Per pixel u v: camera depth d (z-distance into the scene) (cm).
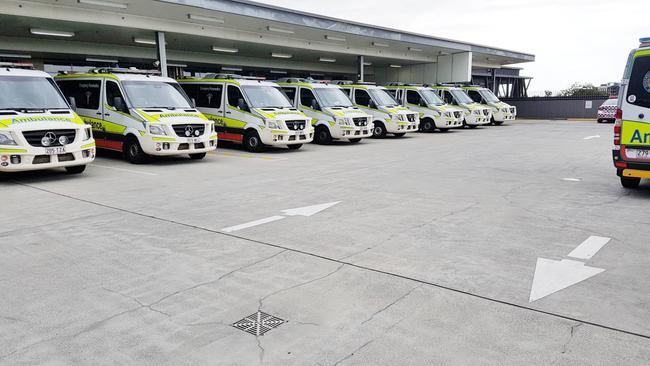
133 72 1357
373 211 705
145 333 350
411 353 320
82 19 1627
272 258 505
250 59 2780
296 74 3122
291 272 466
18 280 450
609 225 619
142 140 1198
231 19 1888
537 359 311
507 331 348
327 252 523
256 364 310
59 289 429
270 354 321
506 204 743
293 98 1839
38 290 427
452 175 1025
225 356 320
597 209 705
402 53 2947
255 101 1520
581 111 3341
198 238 576
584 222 635
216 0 1705
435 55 3117
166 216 682
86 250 534
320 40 2467
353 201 773
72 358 318
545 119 3391
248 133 1523
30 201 789
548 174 1029
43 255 518
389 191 853
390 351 323
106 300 406
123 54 2227
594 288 423
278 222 646
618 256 503
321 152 1505
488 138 1933
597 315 372
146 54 2308
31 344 336
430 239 567
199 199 797
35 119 962
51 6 1549
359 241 561
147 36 2008
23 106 1001
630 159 784
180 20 1875
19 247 544
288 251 527
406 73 3409
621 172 796
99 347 331
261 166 1193
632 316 370
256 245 548
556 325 356
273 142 1466
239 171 1111
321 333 349
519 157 1320
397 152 1480
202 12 1752
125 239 573
